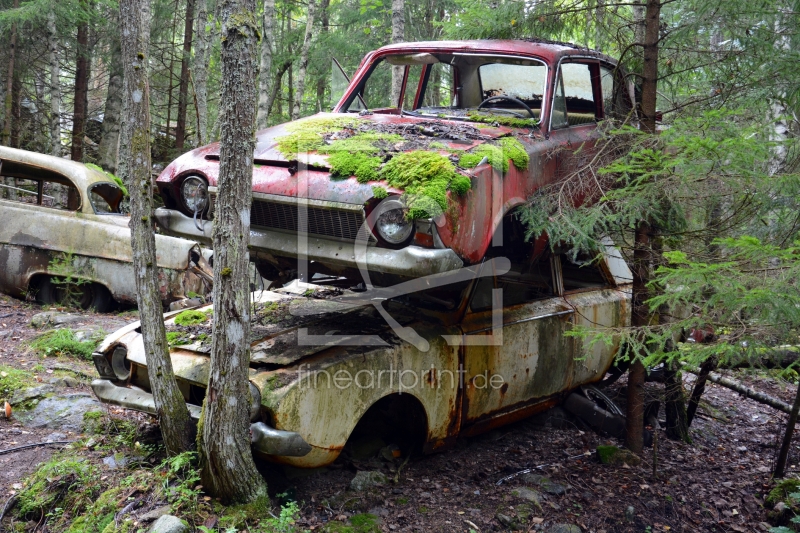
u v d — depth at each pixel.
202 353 4.14
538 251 4.82
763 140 4.30
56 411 5.01
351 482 4.08
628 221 4.61
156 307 3.83
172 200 4.42
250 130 3.39
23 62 14.42
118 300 7.83
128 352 4.36
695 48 5.21
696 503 4.53
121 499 3.69
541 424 5.46
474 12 6.15
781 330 3.61
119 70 15.19
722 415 6.73
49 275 7.88
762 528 4.35
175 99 19.50
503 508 4.01
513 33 6.03
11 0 13.14
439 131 4.46
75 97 14.41
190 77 15.09
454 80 5.77
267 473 4.09
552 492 4.31
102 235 7.79
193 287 7.84
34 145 15.55
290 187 3.95
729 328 3.92
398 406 4.46
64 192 13.49
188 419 3.90
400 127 4.57
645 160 4.29
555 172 4.76
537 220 4.35
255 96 3.41
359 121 4.77
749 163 3.95
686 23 5.03
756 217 4.55
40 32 14.17
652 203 4.39
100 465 4.18
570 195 4.50
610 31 5.89
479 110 5.27
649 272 4.82
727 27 4.90
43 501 3.85
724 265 3.50
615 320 5.70
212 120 20.27
